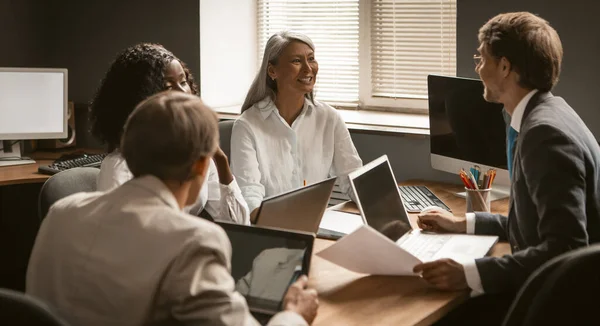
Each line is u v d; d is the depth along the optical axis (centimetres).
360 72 384
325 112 300
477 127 284
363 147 344
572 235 182
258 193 274
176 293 132
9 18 416
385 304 181
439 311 179
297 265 174
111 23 417
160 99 145
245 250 179
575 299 140
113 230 138
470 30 314
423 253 216
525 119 201
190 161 143
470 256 212
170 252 133
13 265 415
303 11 400
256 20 422
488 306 230
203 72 395
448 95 292
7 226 410
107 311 136
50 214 149
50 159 385
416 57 367
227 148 312
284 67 285
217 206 244
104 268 136
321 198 219
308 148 294
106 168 217
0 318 124
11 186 409
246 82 423
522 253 189
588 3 290
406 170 334
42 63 435
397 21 368
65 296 139
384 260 192
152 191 142
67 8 429
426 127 335
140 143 142
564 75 299
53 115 388
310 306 160
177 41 398
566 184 185
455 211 271
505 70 207
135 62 223
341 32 388
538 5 299
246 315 138
